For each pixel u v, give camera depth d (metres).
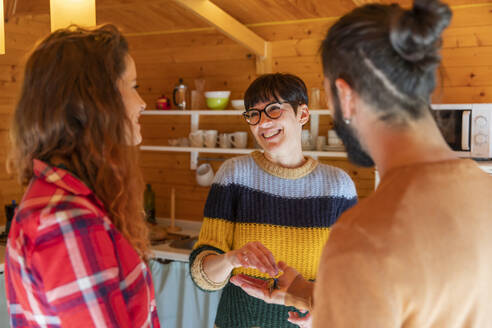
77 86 0.86
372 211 0.66
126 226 0.96
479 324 0.65
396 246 0.62
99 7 2.93
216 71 3.34
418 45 0.64
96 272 0.79
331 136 2.82
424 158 0.69
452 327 0.64
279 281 1.22
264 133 1.57
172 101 3.49
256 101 1.57
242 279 1.26
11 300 0.87
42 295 0.79
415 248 0.62
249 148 3.10
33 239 0.78
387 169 0.70
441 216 0.64
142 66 3.59
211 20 2.68
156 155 3.58
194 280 1.48
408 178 0.67
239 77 3.27
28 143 0.87
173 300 2.74
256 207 1.55
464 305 0.64
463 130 2.41
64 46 0.87
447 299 0.63
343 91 0.71
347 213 0.70
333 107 0.75
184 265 2.72
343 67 0.70
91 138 0.87
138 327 0.90
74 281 0.78
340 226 0.68
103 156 0.88
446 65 2.76
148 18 3.22
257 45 3.03
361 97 0.70
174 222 3.45
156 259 2.82
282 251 1.52
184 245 2.96
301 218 1.54
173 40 3.43
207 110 3.12
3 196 3.27
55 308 0.78
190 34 3.37
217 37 3.29
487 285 0.65
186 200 3.49
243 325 1.49
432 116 0.72
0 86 3.20
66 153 0.87
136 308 0.89
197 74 3.40
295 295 1.16
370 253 0.62
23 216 0.80
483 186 0.69
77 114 0.86
